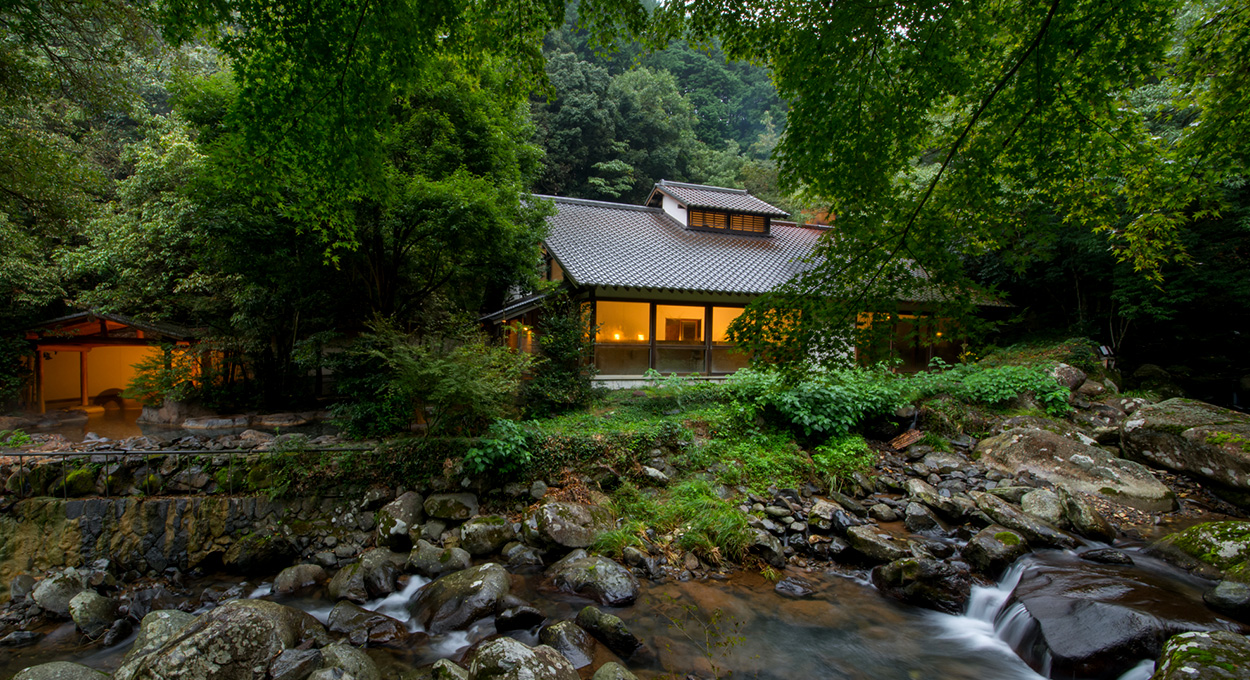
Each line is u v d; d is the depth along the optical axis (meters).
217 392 13.11
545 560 6.53
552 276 15.45
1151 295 12.30
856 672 4.56
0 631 5.29
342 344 11.50
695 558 6.42
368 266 10.16
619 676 4.10
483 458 7.39
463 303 13.41
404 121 9.80
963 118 4.45
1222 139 4.66
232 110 3.63
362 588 5.83
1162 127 10.29
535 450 8.02
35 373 13.38
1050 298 16.14
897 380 11.48
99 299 13.68
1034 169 4.04
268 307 12.12
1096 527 6.75
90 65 9.01
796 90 4.16
